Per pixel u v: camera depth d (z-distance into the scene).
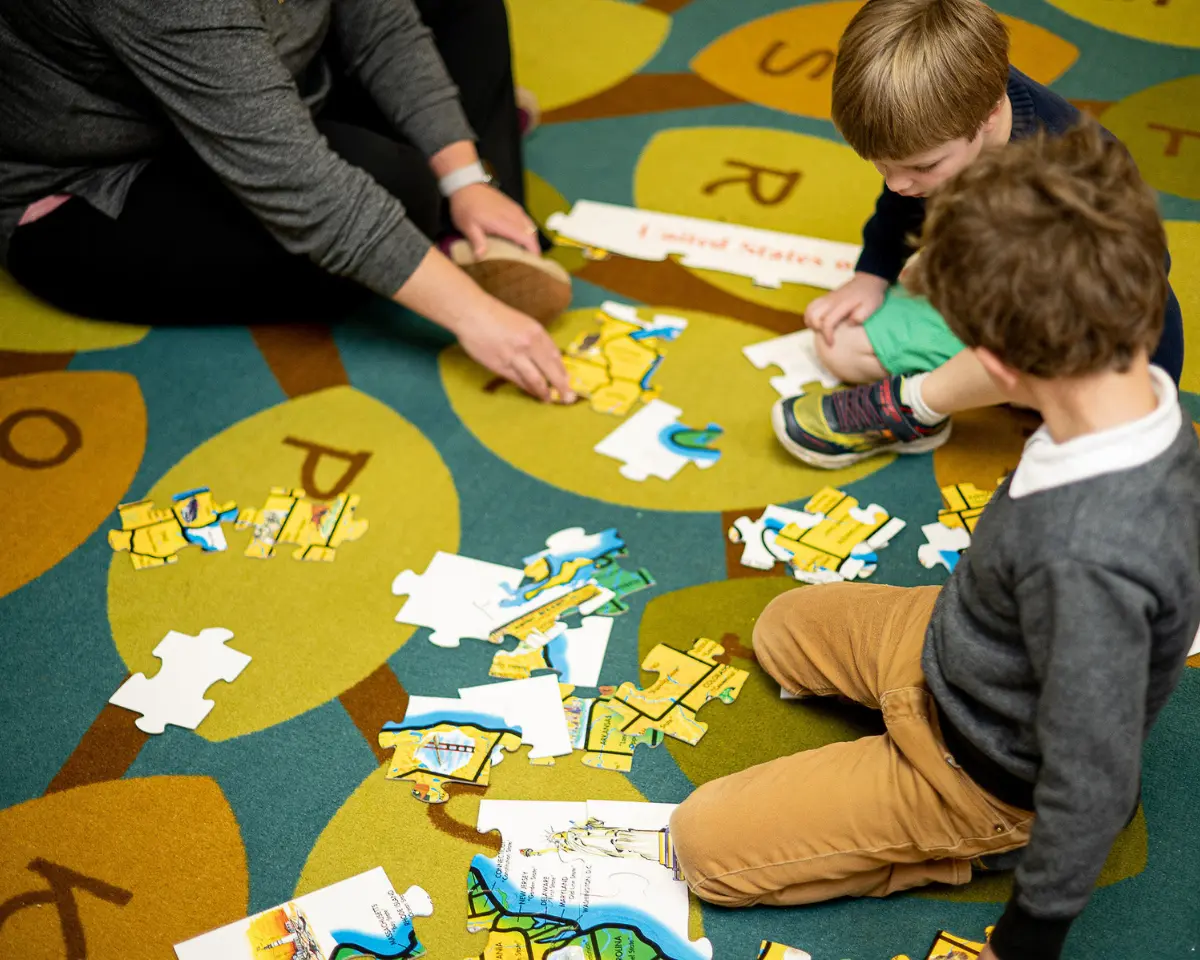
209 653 1.36
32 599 1.43
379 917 1.10
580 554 1.45
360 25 1.73
